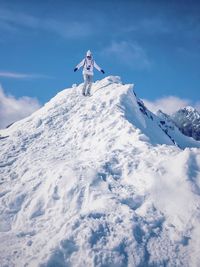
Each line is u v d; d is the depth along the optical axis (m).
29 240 10.25
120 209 10.74
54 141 16.67
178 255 9.68
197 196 11.33
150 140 15.37
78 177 12.08
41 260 9.23
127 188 11.94
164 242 9.98
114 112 17.27
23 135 17.80
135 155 13.74
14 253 9.80
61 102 20.33
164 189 11.67
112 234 9.87
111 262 9.20
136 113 18.31
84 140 15.99
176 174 12.15
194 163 12.61
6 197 12.43
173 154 13.50
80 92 20.78
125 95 18.72
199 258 9.55
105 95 19.16
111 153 13.84
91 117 17.42
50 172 12.93
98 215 10.45
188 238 10.15
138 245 9.69
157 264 9.38
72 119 18.12
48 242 9.88
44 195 12.00
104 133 15.86
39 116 19.62
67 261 9.32
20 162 14.99
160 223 10.62
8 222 11.55
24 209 11.85
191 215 10.70
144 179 12.16
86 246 9.46
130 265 9.25
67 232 9.85
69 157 14.80
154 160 13.21
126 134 15.27
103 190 11.70
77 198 11.46
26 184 12.90
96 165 12.95
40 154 15.38
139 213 10.89
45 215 11.38
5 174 14.26
